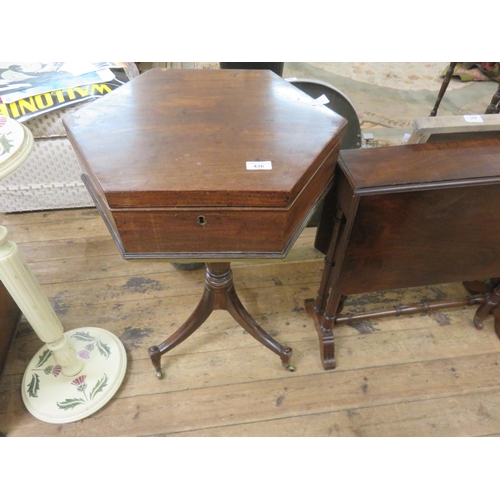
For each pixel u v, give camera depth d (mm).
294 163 680
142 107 828
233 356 1291
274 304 1451
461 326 1396
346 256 963
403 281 1085
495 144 956
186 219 666
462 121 909
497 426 1149
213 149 707
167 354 1289
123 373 1211
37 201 1742
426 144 949
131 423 1129
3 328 1195
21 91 1476
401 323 1400
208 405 1172
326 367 1251
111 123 771
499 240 1021
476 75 2902
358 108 2561
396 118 2465
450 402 1197
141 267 1560
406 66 3123
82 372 1191
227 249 727
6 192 1674
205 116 803
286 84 943
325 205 1046
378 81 2896
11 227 1710
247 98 875
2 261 834
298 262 1608
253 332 1201
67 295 1448
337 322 1267
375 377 1248
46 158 1610
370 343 1338
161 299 1450
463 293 1512
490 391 1225
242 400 1186
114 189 614
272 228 688
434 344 1341
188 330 1172
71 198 1764
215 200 636
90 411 1126
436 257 1026
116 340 1278
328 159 774
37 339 1316
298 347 1321
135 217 654
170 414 1150
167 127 764
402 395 1208
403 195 843
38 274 1516
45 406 1125
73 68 1614
